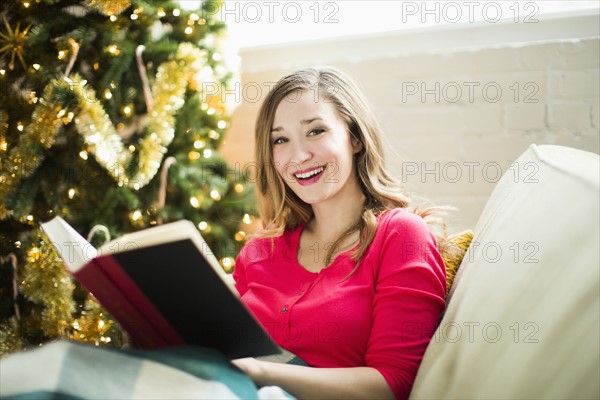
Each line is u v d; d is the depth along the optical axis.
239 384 0.65
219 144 1.85
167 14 1.68
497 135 1.64
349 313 0.95
